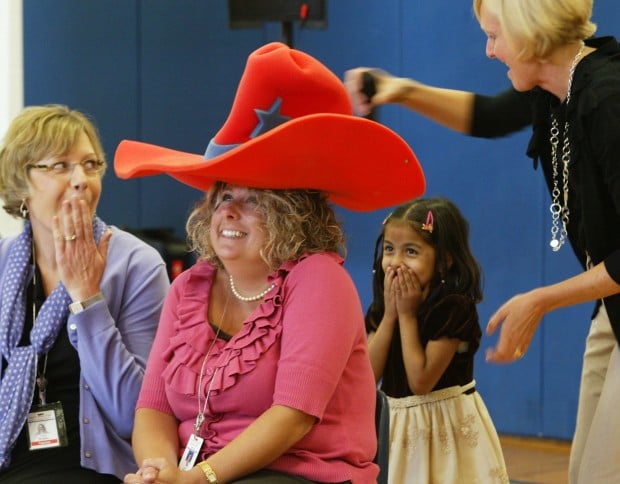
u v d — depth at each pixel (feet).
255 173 11.09
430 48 31.58
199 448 11.18
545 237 28.96
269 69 11.02
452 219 16.40
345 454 11.10
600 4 27.27
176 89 38.29
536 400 29.12
